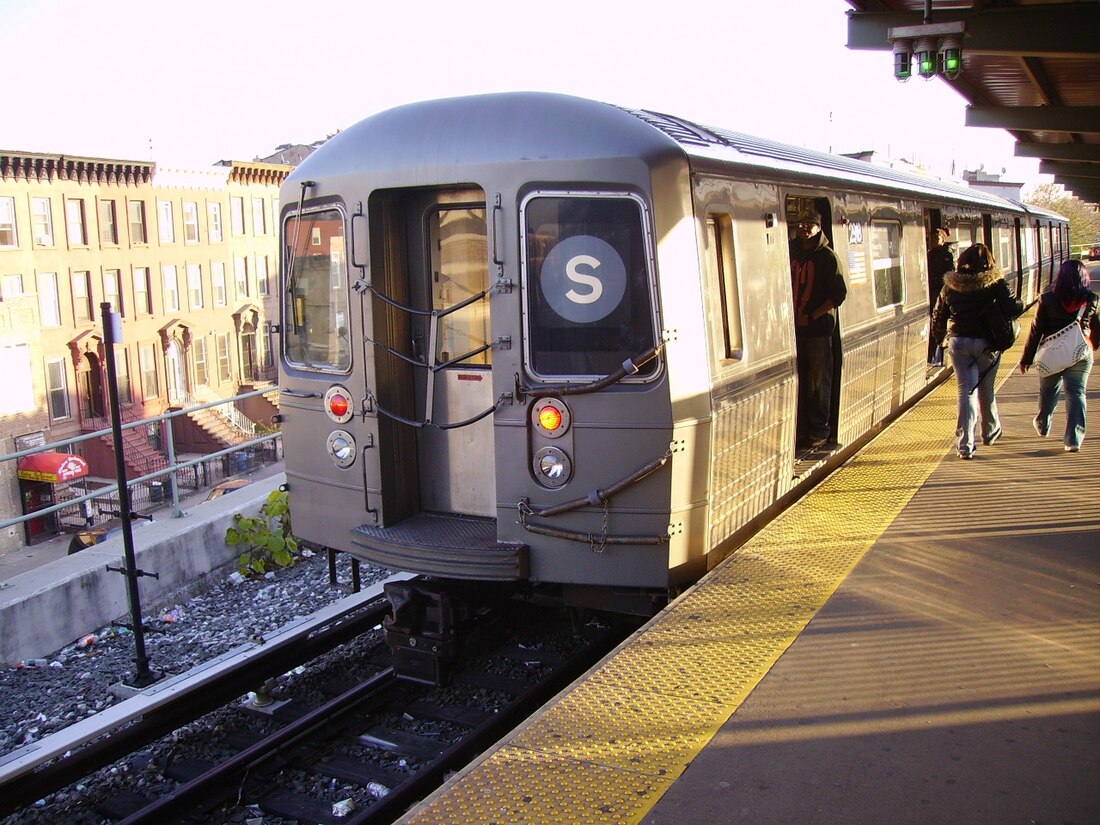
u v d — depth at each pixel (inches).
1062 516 235.1
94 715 212.7
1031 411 382.6
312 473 235.6
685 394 196.2
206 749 216.8
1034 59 528.1
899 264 390.9
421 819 117.8
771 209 244.5
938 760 128.4
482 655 254.5
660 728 138.6
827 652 162.4
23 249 1382.9
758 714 141.9
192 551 327.9
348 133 223.0
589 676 156.2
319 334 230.4
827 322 293.3
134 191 1553.9
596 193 193.0
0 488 1327.5
